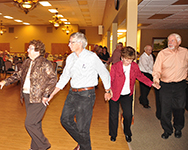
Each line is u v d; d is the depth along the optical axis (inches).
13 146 99.1
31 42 85.4
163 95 108.1
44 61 85.0
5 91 232.8
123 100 101.5
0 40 725.9
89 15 490.3
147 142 106.1
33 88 82.8
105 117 148.0
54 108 168.1
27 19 573.6
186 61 104.4
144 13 267.6
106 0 341.7
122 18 245.9
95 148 99.3
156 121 139.1
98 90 251.6
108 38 417.7
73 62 81.5
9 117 142.9
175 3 207.5
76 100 80.6
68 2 356.5
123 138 111.7
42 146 88.6
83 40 78.4
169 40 101.3
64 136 112.3
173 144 103.7
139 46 488.7
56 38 702.5
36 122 85.3
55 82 85.0
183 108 107.9
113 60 199.6
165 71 106.2
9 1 357.4
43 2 358.6
